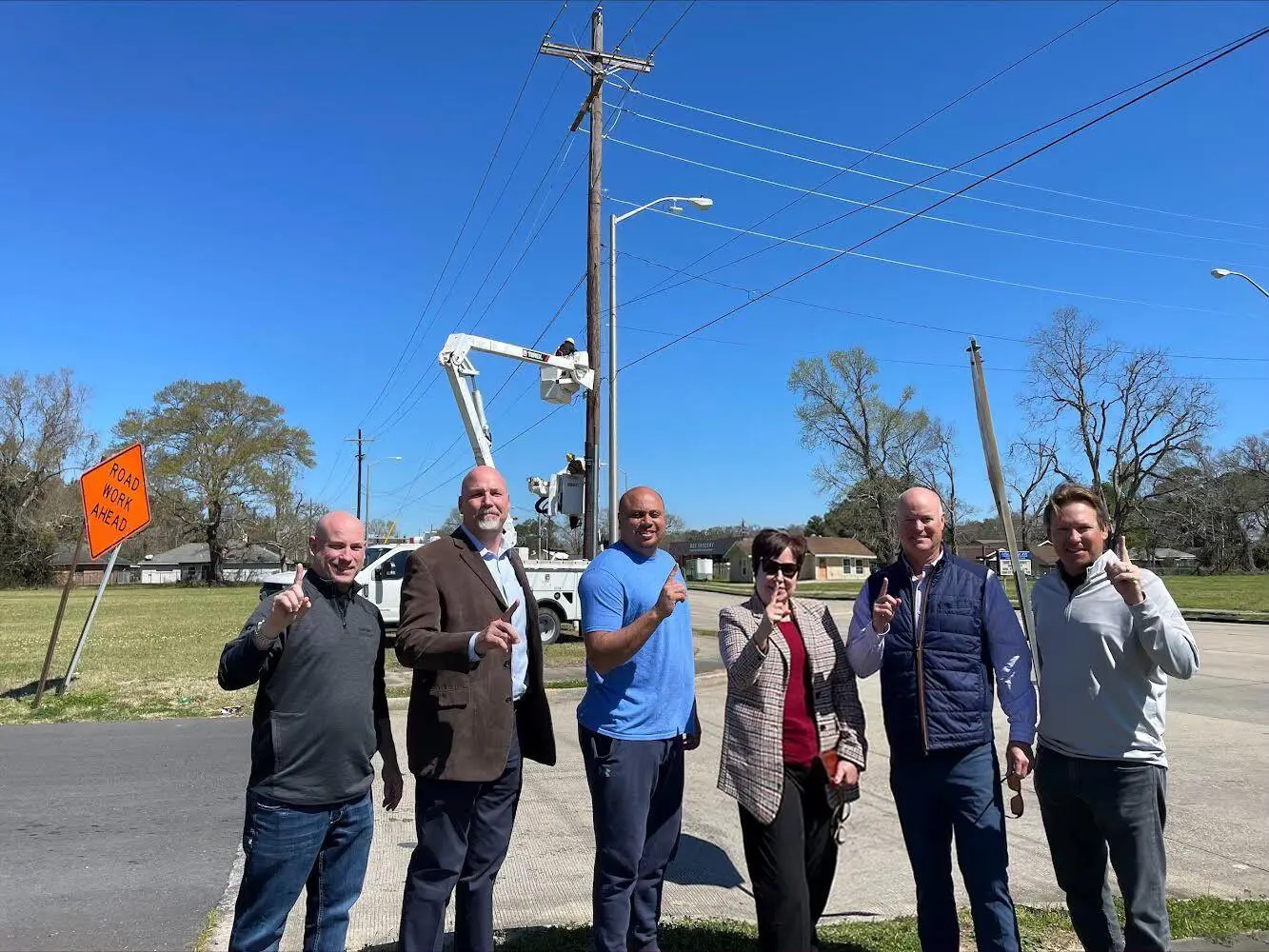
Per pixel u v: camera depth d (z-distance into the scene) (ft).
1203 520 230.89
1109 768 10.00
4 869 15.43
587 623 10.77
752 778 10.43
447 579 10.55
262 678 9.41
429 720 10.04
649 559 11.37
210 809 19.48
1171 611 9.77
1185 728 28.35
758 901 10.25
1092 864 10.61
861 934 12.25
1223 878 14.69
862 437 175.01
